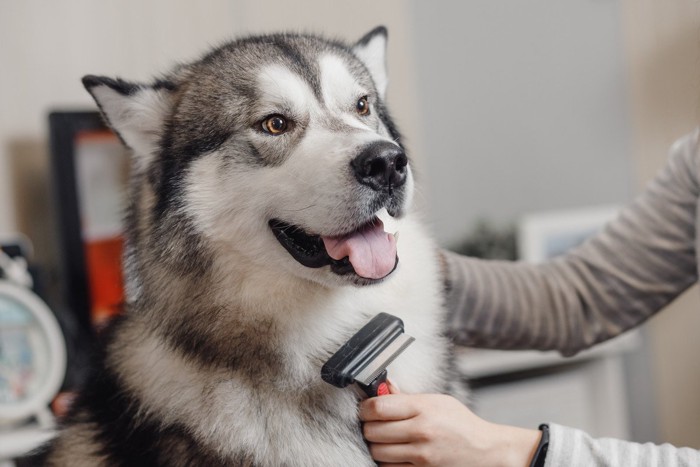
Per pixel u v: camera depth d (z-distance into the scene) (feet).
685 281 5.05
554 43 10.94
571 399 9.90
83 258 7.55
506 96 10.70
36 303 6.77
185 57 8.58
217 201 4.30
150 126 4.60
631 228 5.14
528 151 10.86
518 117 10.78
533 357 9.06
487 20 10.53
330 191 4.01
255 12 8.96
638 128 10.70
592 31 11.11
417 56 10.11
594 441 3.86
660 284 5.06
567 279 5.23
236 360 4.10
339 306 4.23
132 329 4.48
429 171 10.22
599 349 9.71
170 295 4.29
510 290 5.19
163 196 4.42
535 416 9.66
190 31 8.64
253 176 4.26
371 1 9.52
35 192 7.96
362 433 4.05
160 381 4.18
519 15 10.73
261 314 4.15
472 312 5.17
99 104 4.59
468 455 3.73
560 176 11.07
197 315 4.20
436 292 4.57
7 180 7.80
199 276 4.26
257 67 4.44
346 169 4.00
